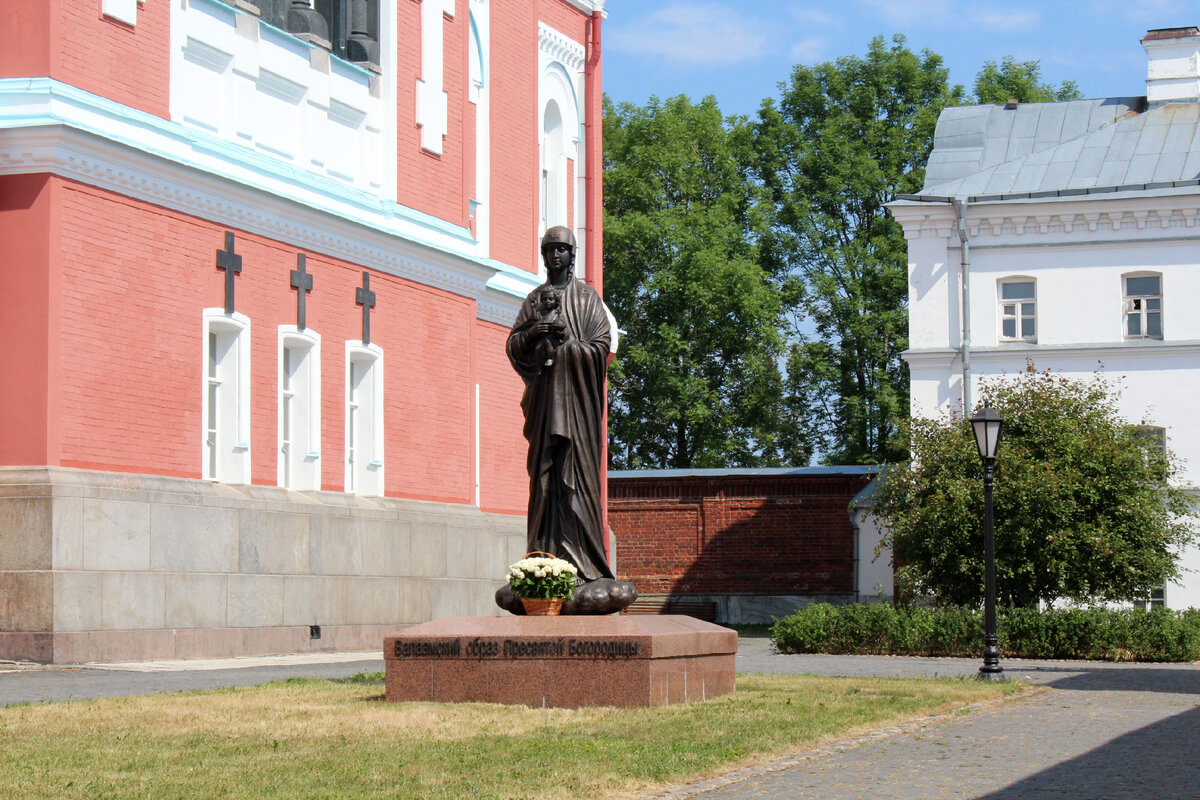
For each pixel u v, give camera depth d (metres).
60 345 20.47
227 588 22.86
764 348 53.94
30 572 19.92
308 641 24.58
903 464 30.12
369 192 27.64
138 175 21.80
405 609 27.20
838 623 26.19
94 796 9.04
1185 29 41.22
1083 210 37.59
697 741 11.39
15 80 20.69
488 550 29.98
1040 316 37.91
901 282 52.78
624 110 56.97
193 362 22.89
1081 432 29.28
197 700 14.05
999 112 42.56
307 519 24.70
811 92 55.81
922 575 29.14
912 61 54.81
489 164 33.25
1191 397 37.00
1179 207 37.09
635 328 54.12
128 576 21.02
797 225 54.44
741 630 39.59
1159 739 12.90
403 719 12.36
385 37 28.28
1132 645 24.80
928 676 20.39
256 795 9.10
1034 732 13.32
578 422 14.78
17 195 20.52
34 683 17.17
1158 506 28.72
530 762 10.27
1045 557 27.72
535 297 15.01
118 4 21.94
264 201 24.22
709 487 43.00
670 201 56.22
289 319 24.98
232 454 23.70
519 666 13.45
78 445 20.72
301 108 26.05
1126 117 40.97
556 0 36.72
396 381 27.70
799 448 57.22
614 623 13.49
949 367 38.31
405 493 27.84
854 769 10.84
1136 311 37.62
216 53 23.97
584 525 14.75
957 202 38.00
